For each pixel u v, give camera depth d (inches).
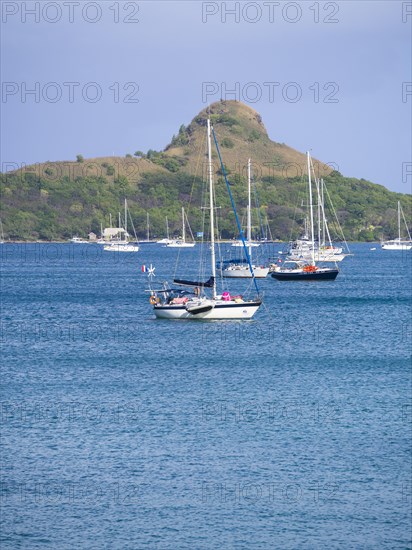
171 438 4008.4
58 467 3629.4
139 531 3078.2
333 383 5177.2
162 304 7859.3
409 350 6446.9
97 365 5797.2
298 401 4707.2
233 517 3174.2
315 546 2982.3
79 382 5221.5
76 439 3986.2
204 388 5039.4
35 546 2977.4
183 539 3021.7
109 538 3029.0
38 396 4840.1
